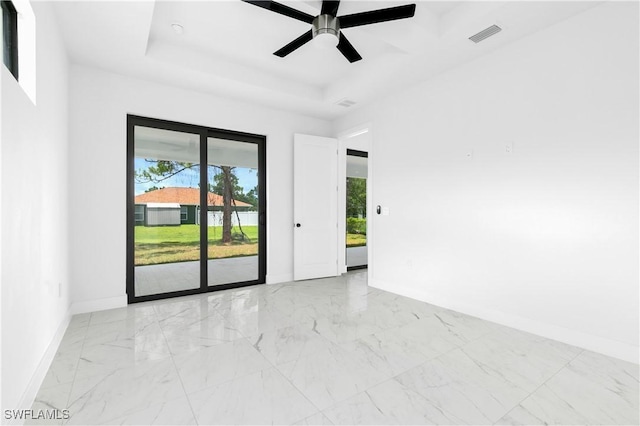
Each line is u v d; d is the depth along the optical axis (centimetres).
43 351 185
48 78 202
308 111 440
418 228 349
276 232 429
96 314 295
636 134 202
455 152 311
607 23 213
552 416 151
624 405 160
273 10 214
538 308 249
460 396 167
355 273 500
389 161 385
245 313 302
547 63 243
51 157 210
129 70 309
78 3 211
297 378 184
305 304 333
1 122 123
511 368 197
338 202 488
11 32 170
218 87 353
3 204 125
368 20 222
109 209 310
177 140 366
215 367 197
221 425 144
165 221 360
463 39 260
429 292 337
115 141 314
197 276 425
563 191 235
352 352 219
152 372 190
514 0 212
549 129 242
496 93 277
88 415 150
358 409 156
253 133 411
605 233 215
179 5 240
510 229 267
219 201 399
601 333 217
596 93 219
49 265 201
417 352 219
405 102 364
